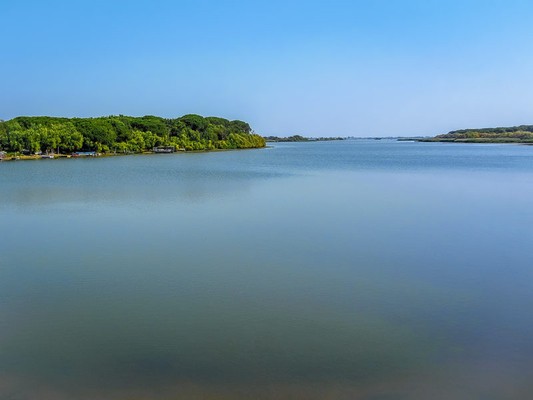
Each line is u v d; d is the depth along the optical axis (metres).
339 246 26.50
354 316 17.00
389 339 15.25
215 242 27.45
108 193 48.72
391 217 34.91
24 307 18.00
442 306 17.92
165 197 45.66
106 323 16.52
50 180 62.16
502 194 47.56
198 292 19.42
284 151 181.00
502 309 17.62
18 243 27.64
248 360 13.94
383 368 13.52
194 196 46.38
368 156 135.50
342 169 83.56
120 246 26.70
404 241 27.53
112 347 14.77
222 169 83.50
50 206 40.41
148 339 15.28
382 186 55.44
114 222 33.38
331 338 15.33
